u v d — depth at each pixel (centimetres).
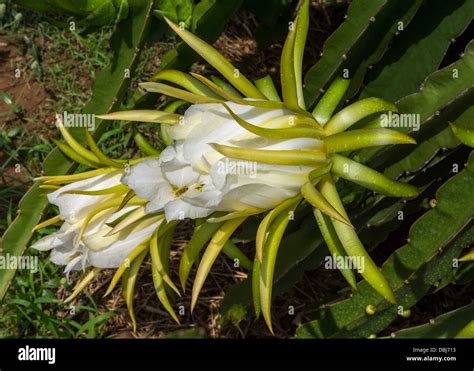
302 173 74
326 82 94
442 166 94
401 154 89
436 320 85
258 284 77
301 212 95
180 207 73
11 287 106
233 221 77
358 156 85
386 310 88
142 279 111
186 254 79
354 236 74
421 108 86
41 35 136
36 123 125
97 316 106
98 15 89
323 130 76
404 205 97
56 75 132
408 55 94
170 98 124
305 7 79
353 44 90
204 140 72
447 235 83
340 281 110
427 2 91
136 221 79
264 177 72
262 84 83
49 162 93
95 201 79
